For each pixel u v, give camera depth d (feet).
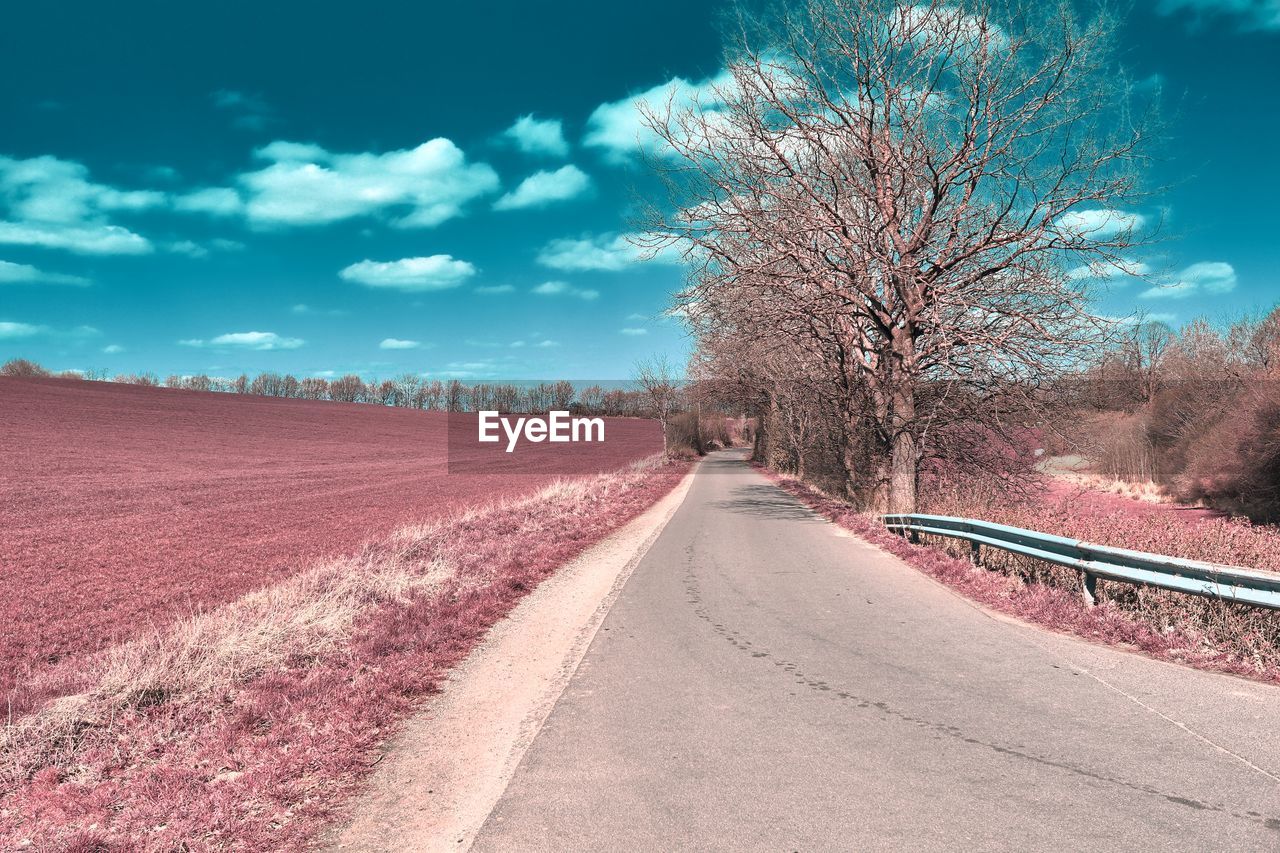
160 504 93.35
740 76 54.80
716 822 12.01
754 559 41.93
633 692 19.20
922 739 15.31
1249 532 28.32
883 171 53.57
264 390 419.54
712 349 89.66
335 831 12.53
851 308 56.90
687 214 56.49
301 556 54.39
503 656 23.40
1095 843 10.98
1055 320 49.01
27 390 247.70
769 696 18.45
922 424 57.88
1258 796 12.33
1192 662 20.08
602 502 76.33
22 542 62.54
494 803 13.07
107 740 16.22
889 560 40.37
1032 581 30.66
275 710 17.95
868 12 51.24
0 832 12.59
